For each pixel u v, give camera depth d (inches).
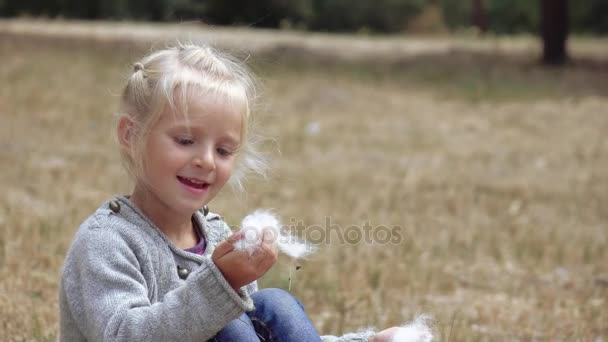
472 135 677.9
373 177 511.2
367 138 643.5
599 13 1926.7
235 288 130.0
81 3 1679.4
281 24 1809.8
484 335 248.4
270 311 144.3
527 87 914.1
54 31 1197.7
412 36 1779.0
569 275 331.6
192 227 153.7
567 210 452.4
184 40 177.5
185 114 136.9
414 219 410.3
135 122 140.9
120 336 126.4
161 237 142.6
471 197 468.4
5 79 750.5
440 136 666.8
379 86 890.1
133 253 137.2
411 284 301.6
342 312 257.8
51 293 257.1
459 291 304.5
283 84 844.6
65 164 475.5
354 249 343.6
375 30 1977.1
